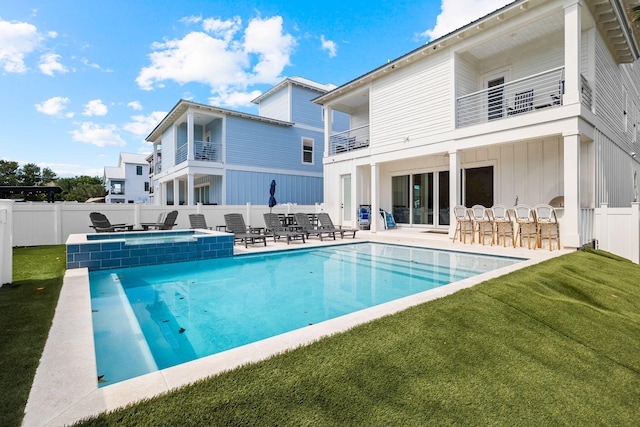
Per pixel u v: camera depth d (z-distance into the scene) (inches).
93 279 216.1
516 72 398.3
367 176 550.9
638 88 580.4
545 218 292.5
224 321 147.6
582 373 95.7
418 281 220.8
